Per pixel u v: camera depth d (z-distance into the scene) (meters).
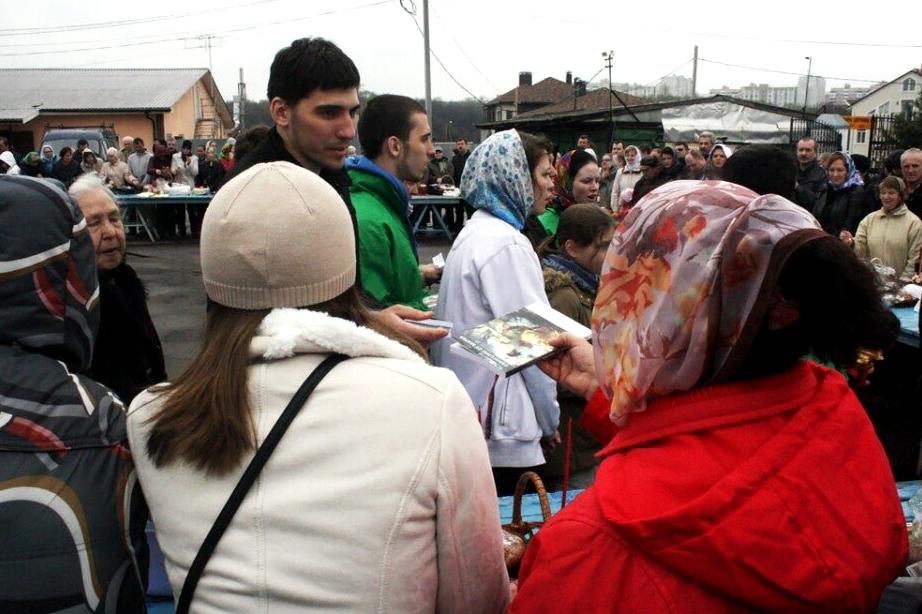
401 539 1.12
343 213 1.25
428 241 14.85
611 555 0.99
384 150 2.80
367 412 1.14
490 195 2.74
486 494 1.22
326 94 2.39
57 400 1.23
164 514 1.18
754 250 0.97
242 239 1.17
